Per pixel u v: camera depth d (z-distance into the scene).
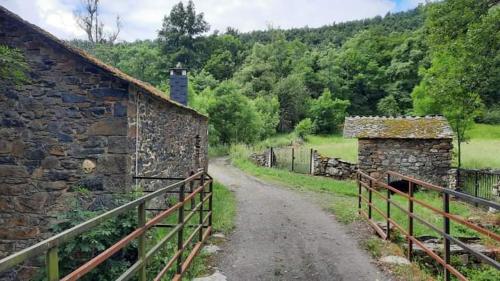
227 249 6.24
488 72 11.88
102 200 7.20
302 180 15.55
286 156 20.53
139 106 7.74
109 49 38.22
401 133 14.51
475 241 7.45
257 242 6.73
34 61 7.29
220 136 30.48
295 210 9.85
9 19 7.21
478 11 11.97
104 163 7.22
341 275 5.12
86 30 36.56
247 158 22.45
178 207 4.45
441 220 8.80
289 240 6.90
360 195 9.09
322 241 6.84
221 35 72.44
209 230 6.96
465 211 11.13
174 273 4.80
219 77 55.88
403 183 14.84
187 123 12.17
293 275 5.14
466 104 13.16
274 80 51.22
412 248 6.03
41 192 7.28
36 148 7.32
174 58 51.91
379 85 51.16
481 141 28.03
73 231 2.11
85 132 7.25
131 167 7.38
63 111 7.29
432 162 14.43
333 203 10.87
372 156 14.79
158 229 7.24
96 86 7.25
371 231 7.49
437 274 5.78
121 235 4.87
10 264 1.54
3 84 7.36
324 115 44.12
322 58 58.31
